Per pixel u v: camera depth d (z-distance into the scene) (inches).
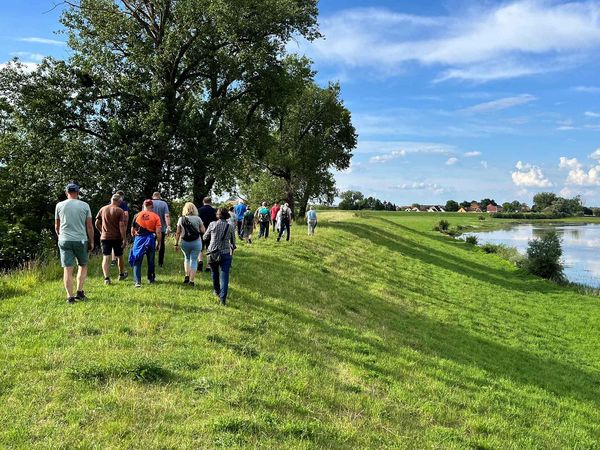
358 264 940.0
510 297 1014.4
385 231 1769.2
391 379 327.3
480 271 1346.0
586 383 529.0
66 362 241.1
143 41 1131.3
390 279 885.2
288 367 285.1
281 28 1184.8
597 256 2171.5
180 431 187.2
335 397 263.3
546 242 1427.2
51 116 1023.0
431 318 671.1
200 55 1138.7
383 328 515.2
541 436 307.7
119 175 1006.4
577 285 1323.8
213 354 273.6
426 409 287.7
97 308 340.5
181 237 444.8
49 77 1050.1
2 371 225.6
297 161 1747.0
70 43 1103.6
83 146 1042.7
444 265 1306.6
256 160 1585.9
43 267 495.2
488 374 443.8
